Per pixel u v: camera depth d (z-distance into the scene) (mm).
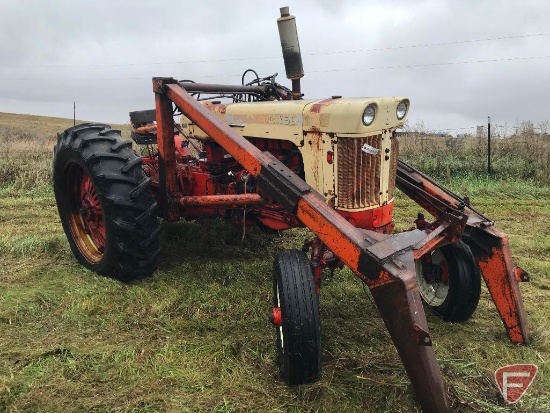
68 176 4227
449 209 3238
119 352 2898
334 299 3721
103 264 3916
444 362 2811
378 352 2926
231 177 4281
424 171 8961
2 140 15352
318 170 3270
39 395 2496
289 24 3932
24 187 7961
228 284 3988
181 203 4012
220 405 2438
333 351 2926
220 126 3340
